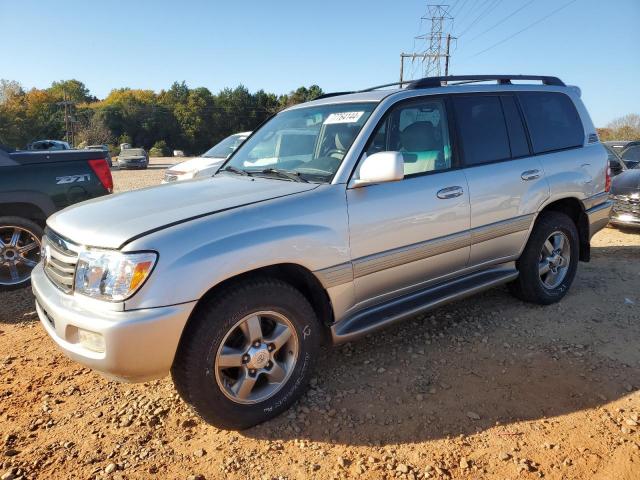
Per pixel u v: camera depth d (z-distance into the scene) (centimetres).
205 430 296
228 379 292
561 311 455
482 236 397
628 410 303
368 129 344
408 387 334
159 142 7262
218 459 270
